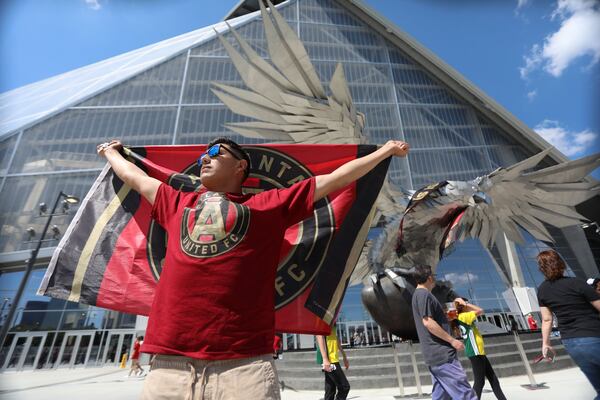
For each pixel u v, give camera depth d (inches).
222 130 1076.5
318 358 205.8
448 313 181.5
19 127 986.1
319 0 1504.7
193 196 64.3
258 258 53.4
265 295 52.9
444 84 1459.2
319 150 107.1
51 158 968.3
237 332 47.5
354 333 818.8
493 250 1029.2
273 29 166.9
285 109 183.8
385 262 220.8
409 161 1215.6
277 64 173.2
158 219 64.8
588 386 231.6
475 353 171.3
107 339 821.9
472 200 212.1
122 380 466.9
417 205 204.2
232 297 48.8
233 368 46.6
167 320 49.1
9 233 839.1
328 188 62.7
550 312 132.0
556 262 129.4
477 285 952.3
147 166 97.8
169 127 1069.1
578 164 205.3
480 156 1320.1
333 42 1412.4
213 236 53.2
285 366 359.6
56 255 87.9
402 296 206.4
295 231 93.2
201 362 46.8
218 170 64.1
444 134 1336.1
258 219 56.2
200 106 1122.0
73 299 84.4
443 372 110.1
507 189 216.7
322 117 182.2
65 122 1035.3
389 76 1400.1
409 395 237.8
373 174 98.7
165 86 1155.9
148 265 91.0
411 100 1374.3
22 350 773.9
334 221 93.7
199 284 49.4
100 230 94.3
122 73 1218.0
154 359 49.6
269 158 107.1
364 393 257.3
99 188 100.3
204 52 1243.2
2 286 830.5
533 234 251.9
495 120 1407.5
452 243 209.2
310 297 85.9
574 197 222.4
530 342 370.6
